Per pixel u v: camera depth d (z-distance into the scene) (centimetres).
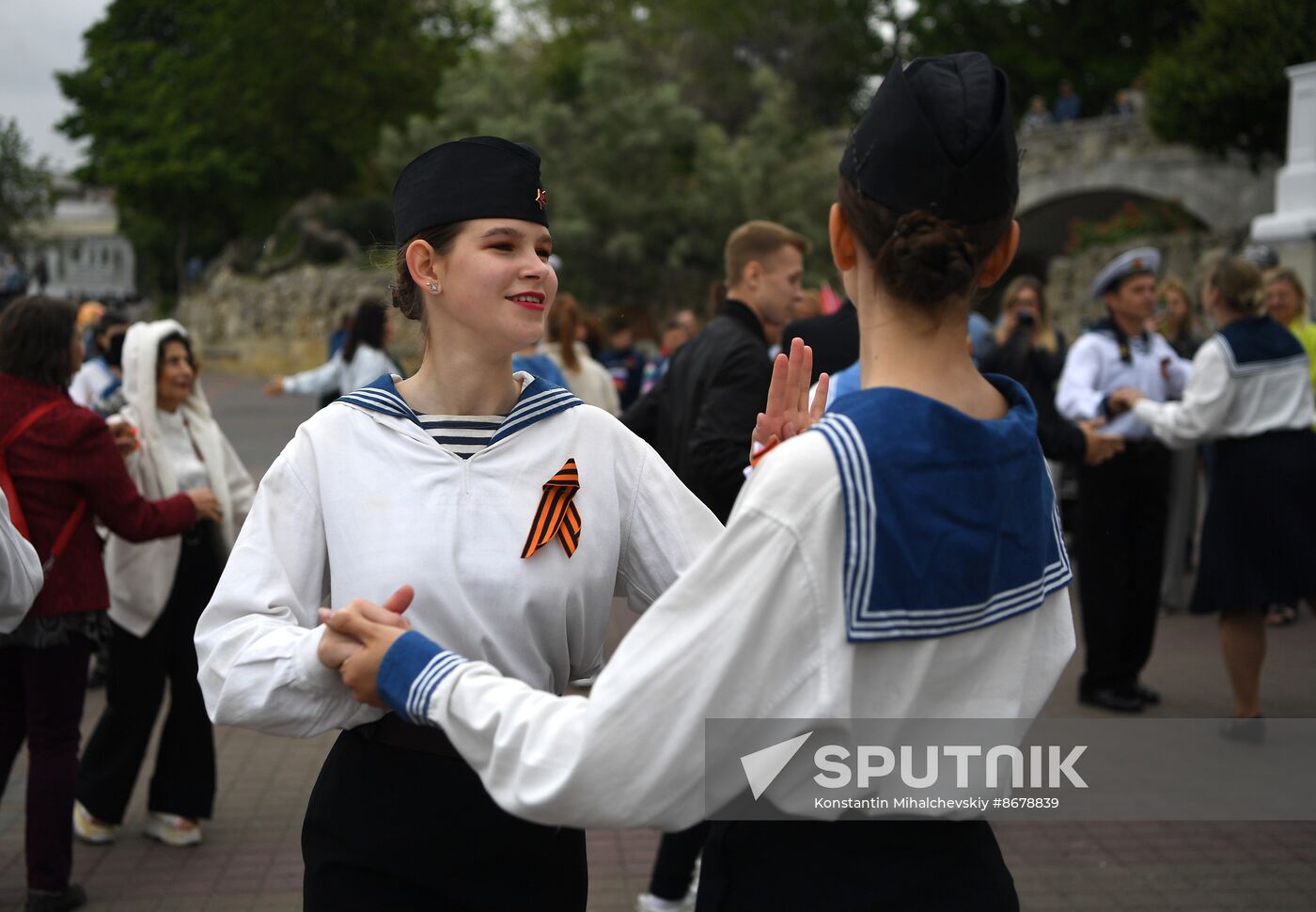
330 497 203
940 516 153
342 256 3419
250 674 189
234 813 479
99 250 6962
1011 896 170
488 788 161
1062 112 3456
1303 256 1373
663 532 214
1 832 460
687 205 2639
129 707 440
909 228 157
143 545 432
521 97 2862
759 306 428
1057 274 2727
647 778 148
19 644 372
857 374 336
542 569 202
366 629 178
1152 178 2950
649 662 148
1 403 374
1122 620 586
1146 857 414
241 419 2125
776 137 2766
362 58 4012
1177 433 539
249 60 3956
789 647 148
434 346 211
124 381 452
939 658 156
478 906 199
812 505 147
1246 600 527
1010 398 174
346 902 200
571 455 209
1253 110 2444
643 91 2766
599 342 1148
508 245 204
